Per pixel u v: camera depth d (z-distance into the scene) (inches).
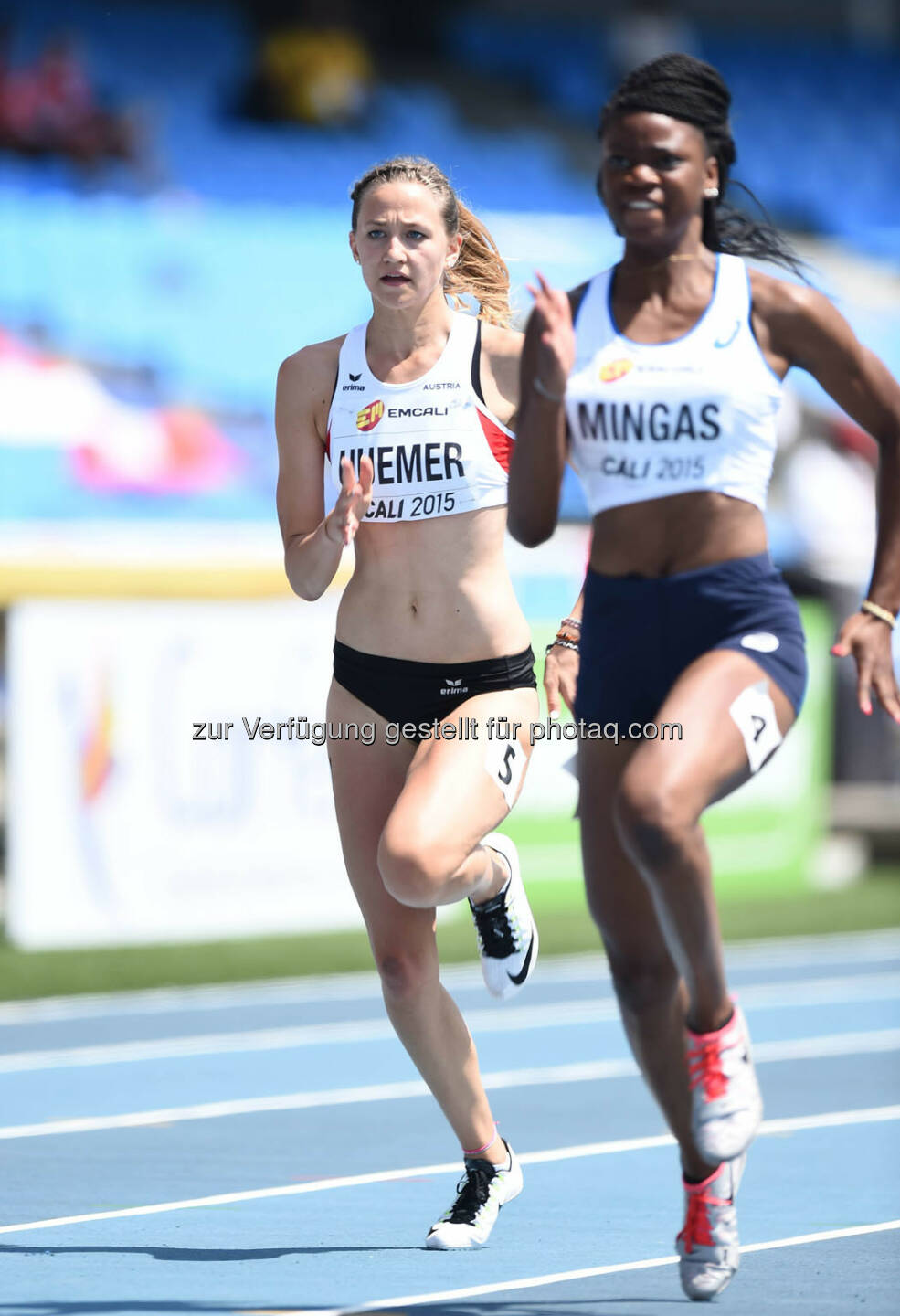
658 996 466.6
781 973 1505.9
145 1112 875.4
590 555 472.4
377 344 559.2
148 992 1365.7
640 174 439.5
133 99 2701.8
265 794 1568.7
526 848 1811.0
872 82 3361.2
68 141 2568.9
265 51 2819.9
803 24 3383.4
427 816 519.8
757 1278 514.0
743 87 3260.3
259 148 2760.8
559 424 448.8
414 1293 491.5
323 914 1604.3
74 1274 518.9
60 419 2290.8
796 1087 962.1
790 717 450.9
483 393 554.6
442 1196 656.4
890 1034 1181.7
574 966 1530.5
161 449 2354.8
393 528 555.5
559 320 443.2
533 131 3065.9
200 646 1531.7
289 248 2583.7
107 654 1488.7
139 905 1507.1
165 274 2482.8
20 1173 704.4
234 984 1411.2
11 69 2554.1
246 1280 510.0
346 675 567.8
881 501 458.6
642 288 453.7
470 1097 569.0
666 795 416.2
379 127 2920.8
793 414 2415.1
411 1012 553.9
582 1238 580.1
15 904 1471.5
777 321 449.4
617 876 465.1
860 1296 488.4
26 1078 994.1
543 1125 839.7
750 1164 730.2
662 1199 655.1
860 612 456.4
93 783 1487.5
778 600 457.7
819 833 2066.9
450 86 3058.6
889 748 2289.6
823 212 3171.8
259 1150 766.5
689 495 451.2
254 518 2389.3
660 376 446.6
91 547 1781.5
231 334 2497.5
